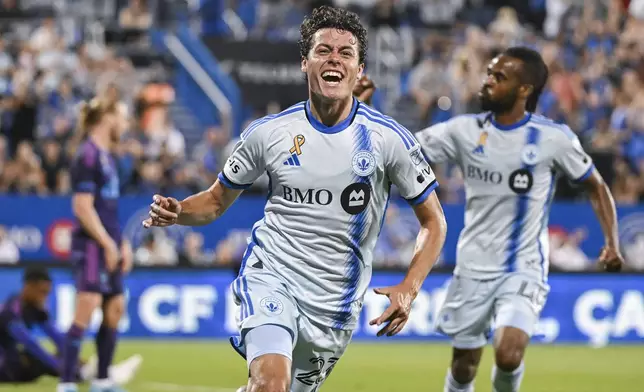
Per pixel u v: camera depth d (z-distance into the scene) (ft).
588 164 25.95
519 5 85.81
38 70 69.36
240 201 57.72
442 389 37.50
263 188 58.70
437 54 76.79
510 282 25.44
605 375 41.91
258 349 18.37
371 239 19.58
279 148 18.97
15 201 56.75
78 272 32.40
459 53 75.00
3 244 55.98
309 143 18.86
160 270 51.29
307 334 19.48
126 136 62.28
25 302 36.73
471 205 26.14
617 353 49.49
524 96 25.72
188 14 79.46
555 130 25.77
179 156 65.31
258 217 57.98
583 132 70.18
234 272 51.83
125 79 71.15
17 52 71.82
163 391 36.04
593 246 59.82
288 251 19.30
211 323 51.42
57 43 70.85
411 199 19.34
